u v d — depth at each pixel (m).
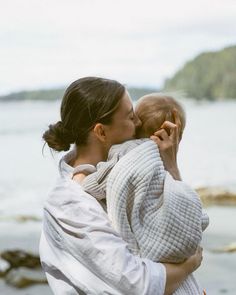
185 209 1.45
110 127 1.55
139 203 1.46
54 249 1.52
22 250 5.52
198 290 1.54
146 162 1.48
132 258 1.43
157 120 1.61
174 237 1.44
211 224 7.33
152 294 1.40
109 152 1.55
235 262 5.70
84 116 1.55
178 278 1.45
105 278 1.42
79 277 1.46
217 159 13.30
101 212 1.49
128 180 1.46
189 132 19.23
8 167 13.41
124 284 1.40
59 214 1.49
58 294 1.50
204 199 8.59
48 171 12.72
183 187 1.49
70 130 1.58
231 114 24.02
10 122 20.44
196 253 1.52
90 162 1.58
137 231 1.46
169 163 1.57
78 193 1.51
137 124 1.61
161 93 1.69
